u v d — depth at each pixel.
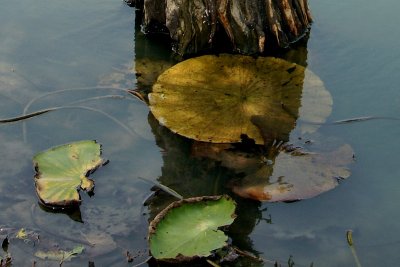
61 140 2.44
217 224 1.93
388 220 2.05
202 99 2.56
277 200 2.08
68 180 2.18
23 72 2.88
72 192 2.11
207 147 2.35
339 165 2.23
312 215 2.07
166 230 1.91
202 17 2.97
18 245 1.93
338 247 1.95
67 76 2.87
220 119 2.45
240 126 2.41
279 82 2.69
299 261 1.89
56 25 3.30
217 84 2.66
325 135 2.41
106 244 1.94
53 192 2.12
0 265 1.85
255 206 2.11
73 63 2.97
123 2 3.56
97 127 2.53
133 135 2.48
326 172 2.20
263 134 2.38
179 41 3.05
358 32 3.23
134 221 2.04
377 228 2.02
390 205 2.12
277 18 3.06
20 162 2.31
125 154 2.37
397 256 1.91
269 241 1.96
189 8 2.96
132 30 3.29
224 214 1.97
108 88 2.78
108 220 2.05
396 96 2.70
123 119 2.58
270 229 2.01
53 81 2.82
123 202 2.13
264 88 2.65
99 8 3.50
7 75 2.84
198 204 2.00
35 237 1.97
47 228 2.01
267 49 3.09
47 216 2.06
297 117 2.48
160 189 2.18
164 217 1.94
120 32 3.26
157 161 2.33
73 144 2.35
